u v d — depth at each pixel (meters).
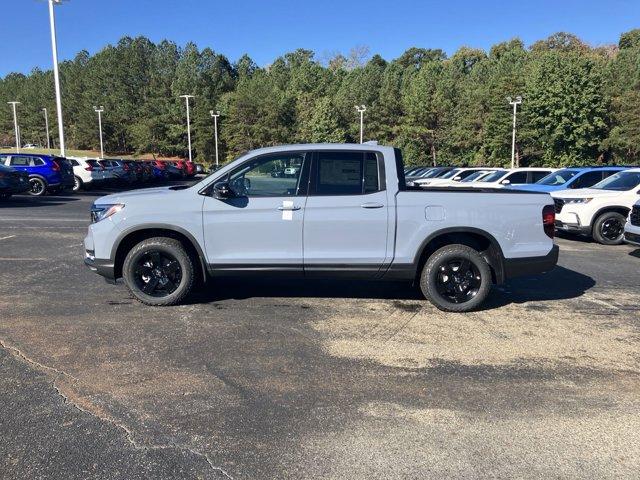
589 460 3.12
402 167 6.01
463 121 67.31
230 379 4.20
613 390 4.07
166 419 3.54
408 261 5.93
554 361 4.64
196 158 96.62
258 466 3.03
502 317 5.91
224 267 5.96
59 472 2.94
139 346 4.88
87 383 4.08
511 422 3.56
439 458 3.13
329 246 5.89
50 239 10.98
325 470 3.00
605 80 59.12
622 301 6.63
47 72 128.75
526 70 65.88
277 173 5.93
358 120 83.12
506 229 5.96
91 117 101.31
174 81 99.88
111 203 6.01
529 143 61.25
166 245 5.98
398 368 4.46
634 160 58.03
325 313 5.98
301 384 4.12
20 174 18.22
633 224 9.67
